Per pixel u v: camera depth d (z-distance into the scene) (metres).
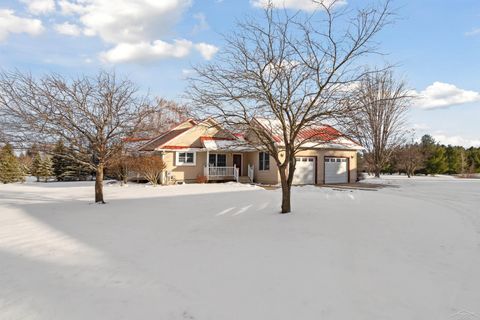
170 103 22.89
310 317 3.28
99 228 7.71
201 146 24.33
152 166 22.30
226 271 4.64
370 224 7.73
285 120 9.95
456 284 4.12
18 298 3.83
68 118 11.23
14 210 10.62
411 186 20.77
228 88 8.93
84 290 4.05
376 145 25.58
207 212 9.84
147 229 7.57
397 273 4.49
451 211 10.03
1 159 28.64
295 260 5.07
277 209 10.14
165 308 3.53
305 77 8.59
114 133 12.33
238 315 3.35
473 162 43.00
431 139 47.47
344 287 4.02
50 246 6.13
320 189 17.34
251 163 25.39
